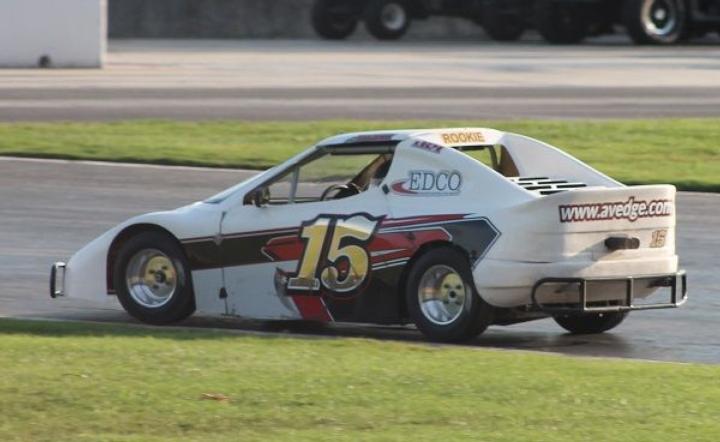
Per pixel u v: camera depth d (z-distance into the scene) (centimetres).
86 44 13012
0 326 3831
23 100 10338
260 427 2655
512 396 2912
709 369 3322
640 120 9319
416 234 3809
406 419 2714
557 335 4034
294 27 19538
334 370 3159
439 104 10206
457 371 3175
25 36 12875
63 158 7731
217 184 6919
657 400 2900
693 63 13675
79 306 4444
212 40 18462
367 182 4000
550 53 15000
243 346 3519
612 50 15312
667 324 4162
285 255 3988
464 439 2559
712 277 4859
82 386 2923
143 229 4184
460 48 16050
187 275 4094
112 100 10431
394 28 17600
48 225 5875
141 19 19412
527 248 3672
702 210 6203
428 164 3844
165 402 2811
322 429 2642
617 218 3759
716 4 15712
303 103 10294
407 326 4150
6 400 2803
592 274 3709
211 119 9350
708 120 9350
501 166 4056
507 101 10456
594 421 2712
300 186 4019
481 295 3712
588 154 7856
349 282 3906
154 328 3941
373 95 10838
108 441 2548
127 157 7712
